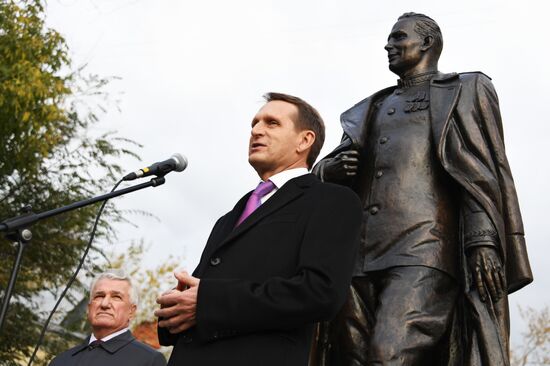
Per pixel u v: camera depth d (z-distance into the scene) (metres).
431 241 4.90
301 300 2.95
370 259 4.97
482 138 5.07
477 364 4.66
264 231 3.20
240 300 2.94
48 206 15.70
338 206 3.20
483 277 4.73
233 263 3.16
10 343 15.74
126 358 5.55
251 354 2.95
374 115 5.44
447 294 4.86
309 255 3.05
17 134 13.66
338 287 3.01
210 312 2.96
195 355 2.99
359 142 5.30
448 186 5.05
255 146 3.56
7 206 15.62
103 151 16.23
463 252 4.93
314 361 4.98
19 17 13.80
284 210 3.25
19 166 14.52
